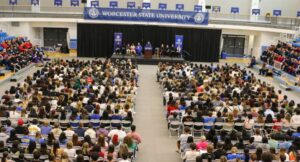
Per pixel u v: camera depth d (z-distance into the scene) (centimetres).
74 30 4197
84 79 2281
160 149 1648
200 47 3969
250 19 4159
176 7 4384
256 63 3862
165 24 3809
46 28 4450
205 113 1700
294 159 1227
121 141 1424
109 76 2411
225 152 1215
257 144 1348
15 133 1340
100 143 1281
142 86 2791
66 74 2430
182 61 3656
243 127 1605
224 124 1602
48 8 4172
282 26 3825
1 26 3656
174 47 3825
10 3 3909
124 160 1166
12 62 3011
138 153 1593
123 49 3769
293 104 1852
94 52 3972
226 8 4494
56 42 4500
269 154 1096
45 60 3653
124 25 3881
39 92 1897
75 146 1277
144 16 3681
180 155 1562
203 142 1347
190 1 4488
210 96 1986
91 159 1139
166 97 2127
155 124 1977
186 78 2456
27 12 3762
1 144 1170
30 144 1181
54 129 1402
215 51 3994
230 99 1988
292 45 3584
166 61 3647
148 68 3491
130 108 1847
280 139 1404
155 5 4506
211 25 3900
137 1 4450
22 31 3981
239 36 4503
